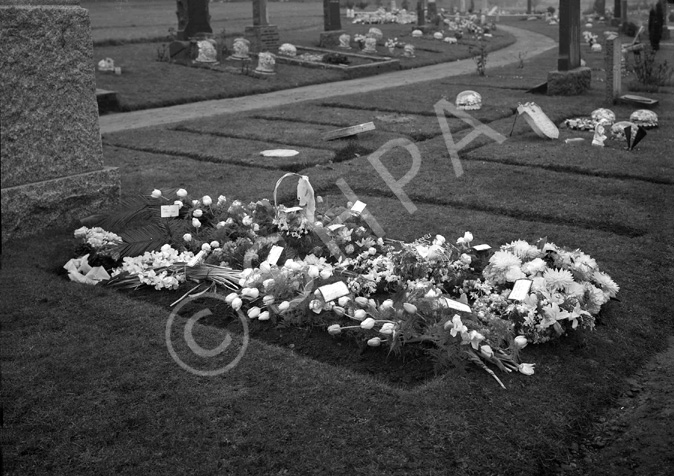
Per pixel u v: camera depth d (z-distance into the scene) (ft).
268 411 12.62
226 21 138.82
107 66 65.62
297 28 125.29
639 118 41.32
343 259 19.47
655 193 27.22
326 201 23.95
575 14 55.88
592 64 82.89
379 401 12.88
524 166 32.32
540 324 14.92
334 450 11.55
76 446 11.76
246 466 11.21
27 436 12.05
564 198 26.61
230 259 19.29
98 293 18.06
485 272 17.38
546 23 171.32
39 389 13.44
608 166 31.53
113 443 11.85
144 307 17.19
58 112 23.34
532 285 15.84
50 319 16.53
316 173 30.71
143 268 18.86
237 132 41.16
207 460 11.35
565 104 50.39
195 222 20.85
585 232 22.67
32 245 21.80
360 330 15.35
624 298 17.63
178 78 65.21
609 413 13.11
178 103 57.26
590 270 16.84
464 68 82.48
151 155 35.53
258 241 19.58
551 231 22.66
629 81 63.82
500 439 11.85
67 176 23.79
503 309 15.83
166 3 167.94
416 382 13.88
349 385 13.43
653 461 11.79
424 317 14.80
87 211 24.25
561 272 15.93
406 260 17.70
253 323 16.40
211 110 53.42
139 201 22.38
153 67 69.51
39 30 22.47
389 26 128.67
